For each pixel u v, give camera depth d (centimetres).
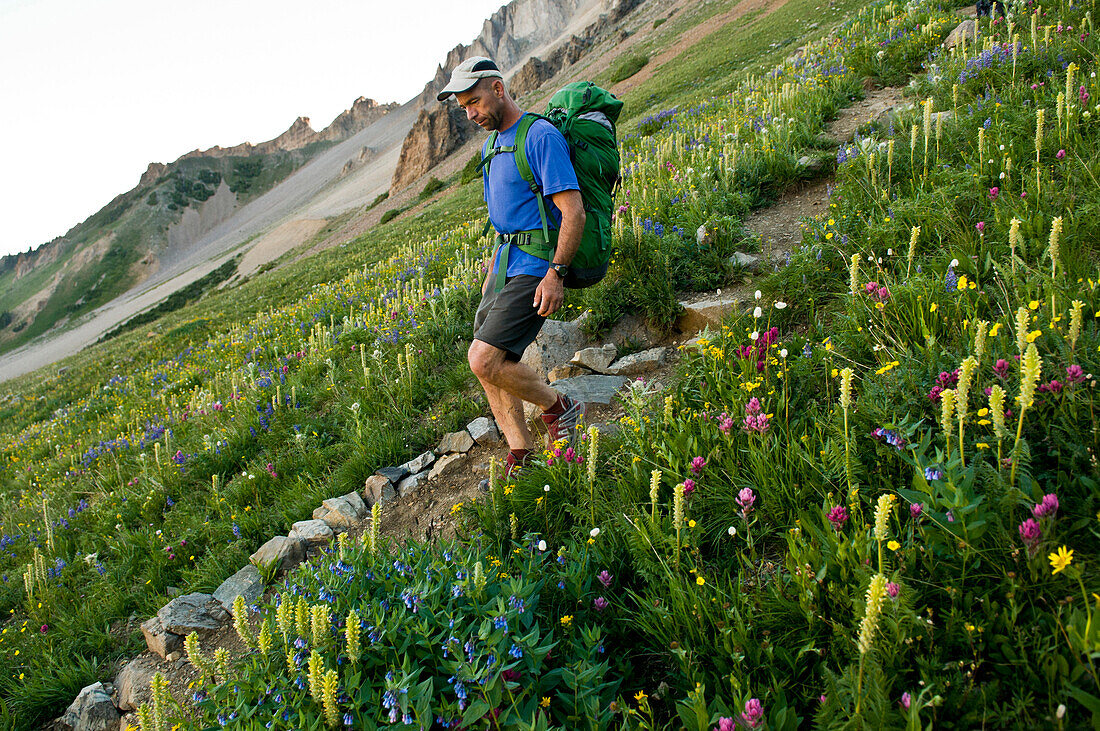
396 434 545
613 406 432
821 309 400
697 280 512
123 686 396
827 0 2792
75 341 11456
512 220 363
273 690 238
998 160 442
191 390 1170
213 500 592
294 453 621
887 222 415
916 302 310
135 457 873
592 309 541
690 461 292
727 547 263
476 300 749
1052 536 184
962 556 187
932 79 682
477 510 352
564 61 10906
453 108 8169
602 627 243
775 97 920
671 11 7481
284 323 1368
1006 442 218
